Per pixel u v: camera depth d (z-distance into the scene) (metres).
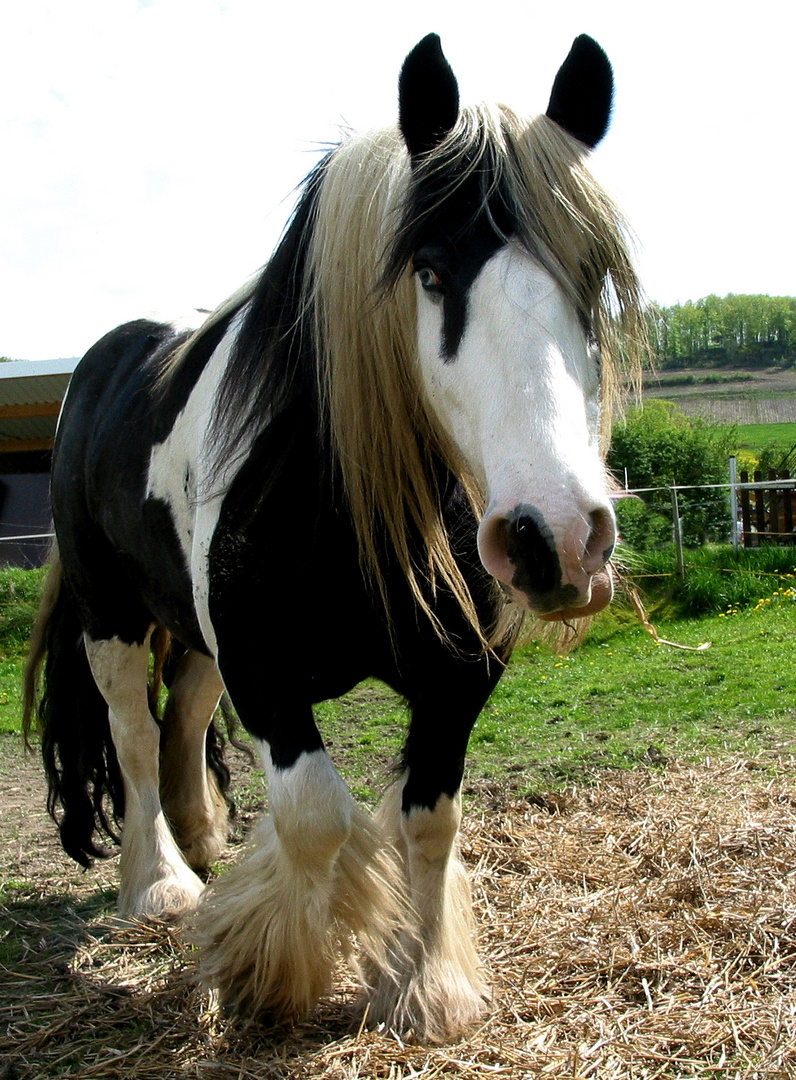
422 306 1.69
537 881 2.82
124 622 2.89
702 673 6.02
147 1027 2.13
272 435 1.95
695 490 12.91
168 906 2.72
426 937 2.11
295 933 1.92
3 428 14.96
